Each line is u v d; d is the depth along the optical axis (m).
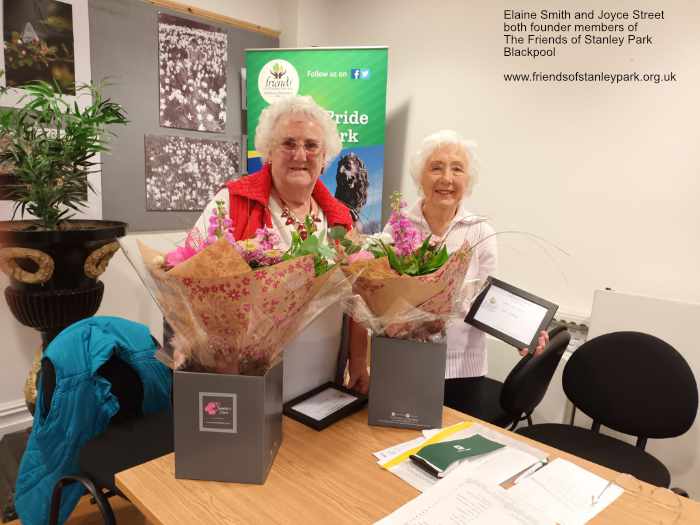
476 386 2.09
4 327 2.44
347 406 1.15
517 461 0.98
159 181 2.91
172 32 2.86
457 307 1.11
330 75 3.01
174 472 0.92
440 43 2.94
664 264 2.29
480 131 2.83
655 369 1.83
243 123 3.30
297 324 0.94
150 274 0.84
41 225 2.14
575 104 2.47
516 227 2.74
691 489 2.09
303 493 0.87
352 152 3.07
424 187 2.00
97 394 1.47
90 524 1.87
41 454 1.40
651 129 2.27
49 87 2.01
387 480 0.91
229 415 0.87
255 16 3.29
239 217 1.51
